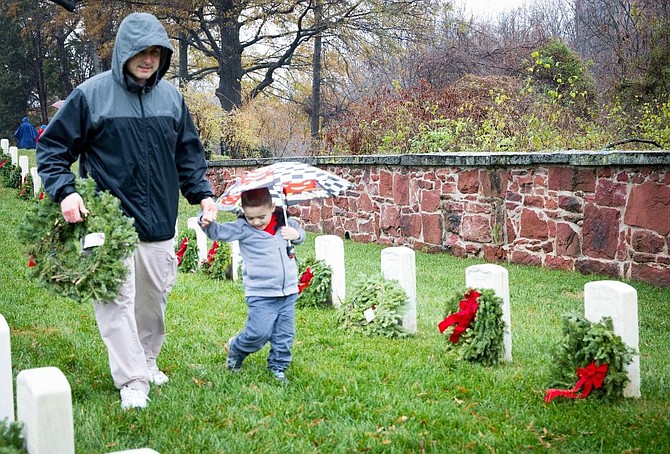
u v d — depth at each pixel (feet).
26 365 15.83
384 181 41.19
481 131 45.80
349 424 13.07
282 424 12.94
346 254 36.83
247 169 54.95
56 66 153.28
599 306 14.82
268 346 18.37
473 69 91.45
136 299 14.48
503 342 17.25
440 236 37.58
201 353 17.65
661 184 27.89
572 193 31.07
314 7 96.68
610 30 75.05
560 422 13.32
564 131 43.42
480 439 12.46
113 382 14.90
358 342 19.17
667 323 22.34
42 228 13.23
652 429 12.92
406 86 95.09
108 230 12.71
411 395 14.70
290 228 15.75
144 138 13.65
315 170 17.13
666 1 56.49
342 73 109.60
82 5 104.88
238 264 28.19
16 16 131.64
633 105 52.85
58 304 22.58
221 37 105.60
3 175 62.18
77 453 11.27
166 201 14.07
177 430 12.48
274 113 97.71
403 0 96.84
